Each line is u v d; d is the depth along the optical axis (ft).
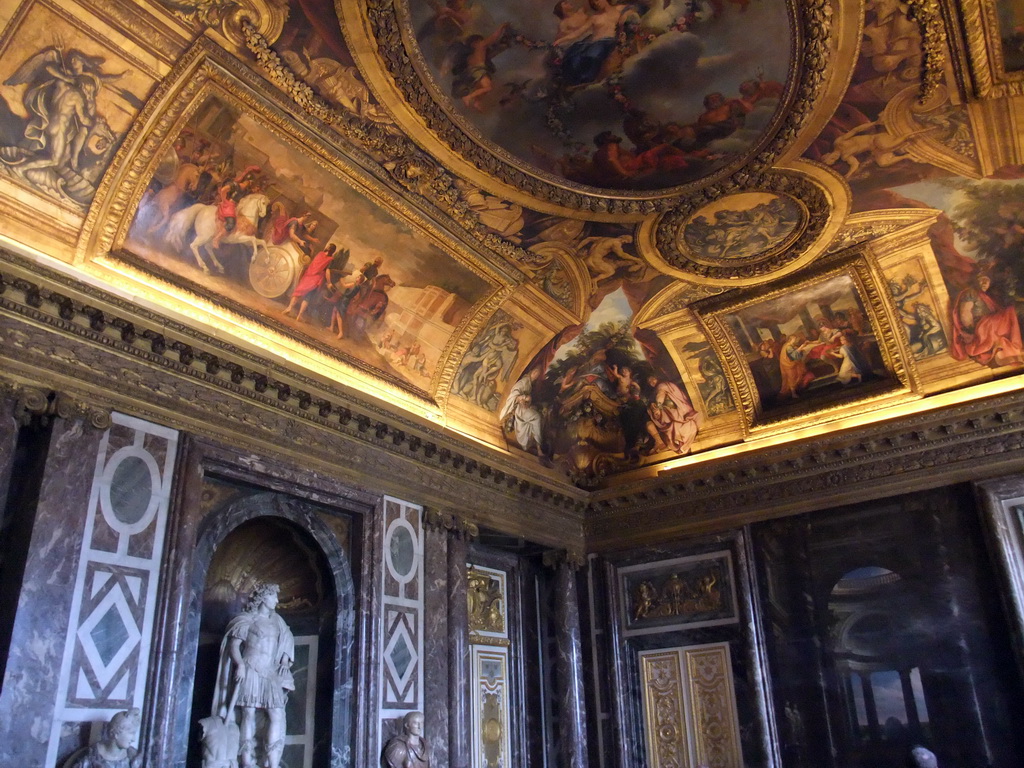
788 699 54.60
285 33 37.73
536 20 38.45
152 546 37.04
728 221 50.96
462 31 38.52
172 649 36.22
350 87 40.63
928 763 43.37
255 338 44.86
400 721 46.03
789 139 44.01
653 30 39.11
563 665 61.62
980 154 45.24
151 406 38.47
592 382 66.33
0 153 35.14
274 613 42.75
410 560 50.31
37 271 34.40
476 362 58.34
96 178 38.14
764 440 61.31
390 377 52.85
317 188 45.29
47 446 34.04
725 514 60.59
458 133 43.34
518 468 59.16
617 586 63.62
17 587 31.81
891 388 56.95
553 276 55.62
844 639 53.78
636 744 59.31
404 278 51.70
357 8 36.68
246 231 44.52
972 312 53.72
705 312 60.08
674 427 65.41
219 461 40.81
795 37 38.50
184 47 37.11
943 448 53.26
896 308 55.57
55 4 33.96
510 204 48.62
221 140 41.09
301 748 43.91
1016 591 48.06
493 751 57.67
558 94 42.32
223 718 38.96
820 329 58.65
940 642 50.44
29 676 31.17
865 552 54.54
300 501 45.39
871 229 51.78
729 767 55.11
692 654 58.95
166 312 38.96
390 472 50.44
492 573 62.13
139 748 34.04
